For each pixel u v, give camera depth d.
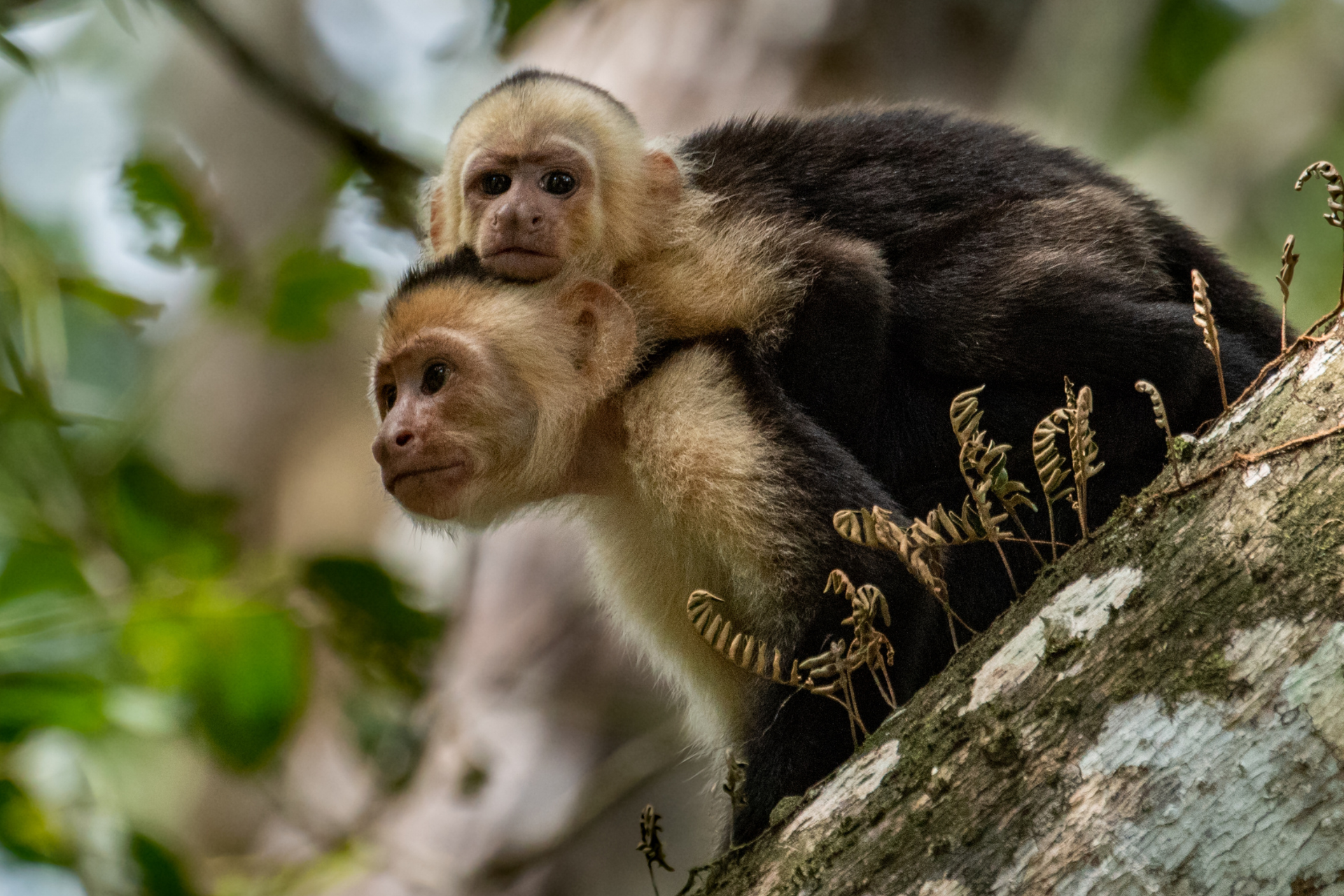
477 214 10.09
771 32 15.30
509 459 9.03
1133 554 5.53
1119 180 10.20
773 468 7.88
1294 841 4.87
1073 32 17.80
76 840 10.64
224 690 10.86
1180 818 5.02
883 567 7.44
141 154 12.48
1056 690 5.41
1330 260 21.50
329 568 11.39
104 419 12.12
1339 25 22.66
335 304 13.24
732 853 6.43
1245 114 22.53
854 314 8.61
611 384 8.80
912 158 9.69
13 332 12.26
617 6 16.05
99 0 21.72
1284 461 5.30
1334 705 4.91
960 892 5.32
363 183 13.27
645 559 8.98
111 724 10.54
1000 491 6.33
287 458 26.84
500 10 14.48
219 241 12.92
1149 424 8.21
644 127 14.00
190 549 11.70
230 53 12.74
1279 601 5.09
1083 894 5.09
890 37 15.58
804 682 7.25
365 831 12.48
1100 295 8.48
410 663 11.89
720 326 8.91
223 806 20.59
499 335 8.99
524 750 13.59
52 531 11.32
